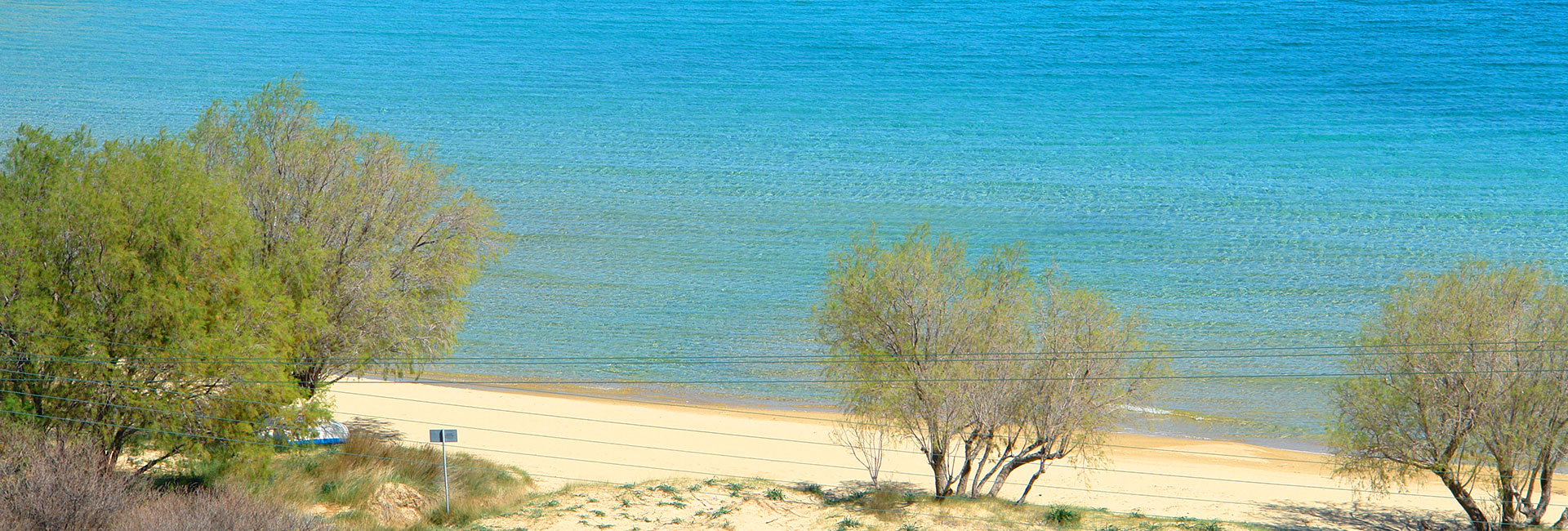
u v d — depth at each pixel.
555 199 74.12
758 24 154.50
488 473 22.88
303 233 22.31
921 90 116.44
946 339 23.69
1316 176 81.56
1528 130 96.56
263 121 24.27
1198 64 127.00
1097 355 23.27
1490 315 22.30
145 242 17.91
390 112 104.81
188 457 19.16
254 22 156.50
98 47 135.75
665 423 33.78
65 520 14.62
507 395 36.69
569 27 153.75
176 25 153.75
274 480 19.89
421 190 25.05
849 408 25.75
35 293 17.36
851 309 24.30
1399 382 22.89
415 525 19.25
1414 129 97.75
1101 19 152.38
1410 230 66.25
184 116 99.62
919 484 26.33
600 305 51.06
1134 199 74.88
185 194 18.36
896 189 78.19
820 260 60.09
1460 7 154.25
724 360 42.81
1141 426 35.00
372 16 161.88
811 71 126.31
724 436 32.16
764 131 98.38
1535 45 131.12
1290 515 24.78
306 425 19.55
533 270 57.03
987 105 109.69
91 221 17.53
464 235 25.83
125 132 91.94
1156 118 103.44
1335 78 119.00
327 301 23.09
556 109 107.44
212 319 18.47
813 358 43.19
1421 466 22.67
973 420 23.20
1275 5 159.25
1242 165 85.50
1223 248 61.97
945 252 24.66
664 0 174.62
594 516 20.25
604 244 62.88
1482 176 81.06
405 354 24.89
